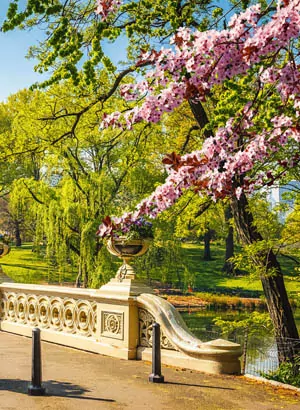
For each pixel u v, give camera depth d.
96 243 26.33
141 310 9.21
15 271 45.25
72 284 38.47
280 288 13.12
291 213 13.81
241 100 5.58
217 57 4.68
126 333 9.19
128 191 26.70
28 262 50.91
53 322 11.29
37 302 11.92
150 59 4.97
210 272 52.31
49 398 6.39
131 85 5.20
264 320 13.71
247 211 13.16
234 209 13.43
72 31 7.19
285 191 14.10
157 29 11.23
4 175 36.59
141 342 9.18
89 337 10.15
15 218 40.25
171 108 4.99
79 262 26.95
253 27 4.57
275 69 5.32
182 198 15.96
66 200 26.83
